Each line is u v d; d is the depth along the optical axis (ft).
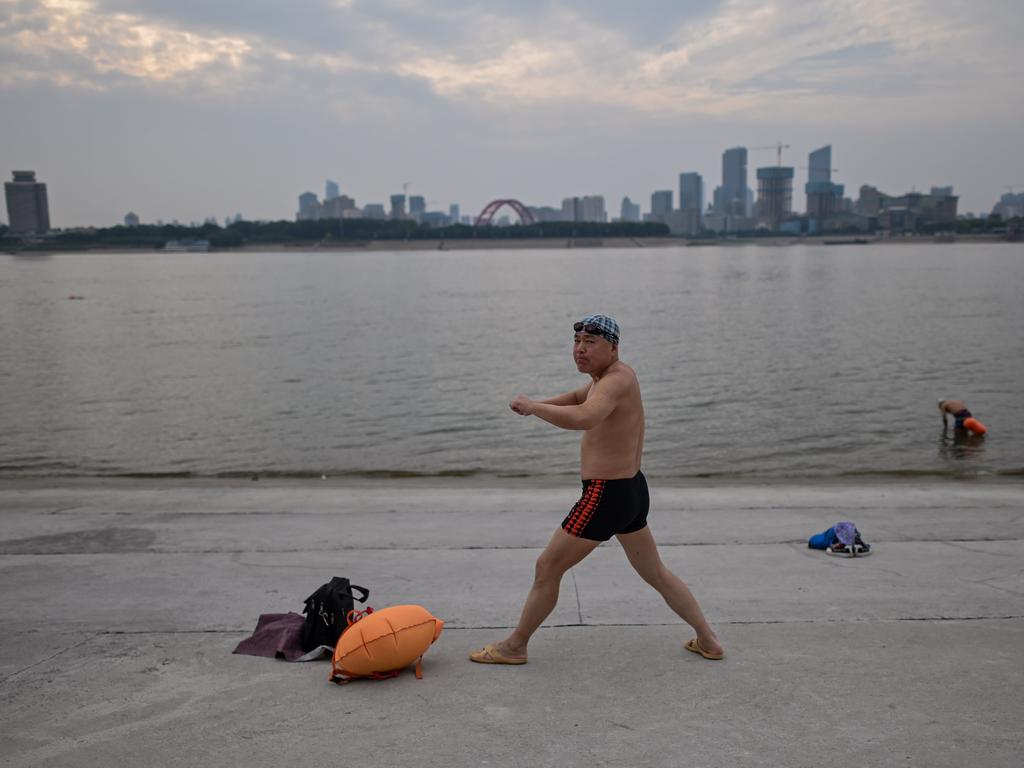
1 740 11.53
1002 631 15.20
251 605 17.19
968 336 109.70
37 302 205.05
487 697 12.59
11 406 66.49
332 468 46.03
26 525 23.89
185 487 30.27
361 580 18.83
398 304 190.29
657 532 22.67
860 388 71.56
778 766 10.60
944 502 26.27
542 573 13.17
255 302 200.64
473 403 67.00
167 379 80.79
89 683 13.35
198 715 12.17
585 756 10.85
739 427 55.83
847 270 347.36
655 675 13.32
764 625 15.60
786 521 23.80
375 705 12.37
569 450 50.24
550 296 213.66
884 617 16.03
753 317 144.36
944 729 11.46
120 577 19.08
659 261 539.29
